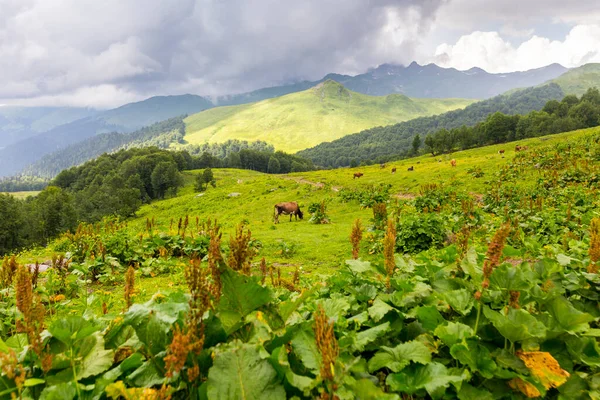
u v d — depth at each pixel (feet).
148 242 54.65
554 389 11.05
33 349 9.37
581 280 16.31
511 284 12.95
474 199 108.27
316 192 175.32
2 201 256.11
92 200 338.95
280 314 11.32
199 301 8.90
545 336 11.45
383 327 11.98
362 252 57.00
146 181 434.71
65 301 29.55
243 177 497.46
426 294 14.52
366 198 123.34
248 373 8.13
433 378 9.96
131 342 10.21
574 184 105.50
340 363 8.57
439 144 467.11
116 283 40.73
